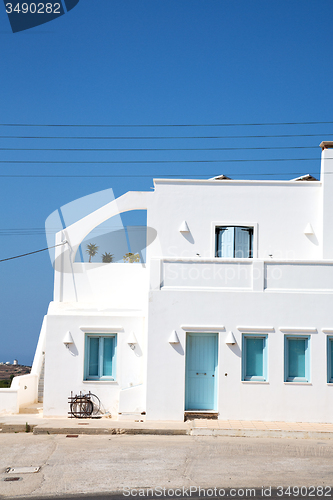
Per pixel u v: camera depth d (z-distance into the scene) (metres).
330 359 16.41
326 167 19.72
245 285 16.66
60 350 17.70
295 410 16.12
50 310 20.53
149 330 16.47
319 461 12.25
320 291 16.61
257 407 16.16
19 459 12.42
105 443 13.94
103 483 10.66
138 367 17.75
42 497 9.91
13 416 17.61
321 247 19.58
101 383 17.61
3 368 43.50
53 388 17.55
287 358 16.44
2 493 10.14
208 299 16.52
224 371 16.30
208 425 15.38
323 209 19.56
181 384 16.25
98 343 17.97
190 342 16.62
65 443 13.97
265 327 16.36
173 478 10.95
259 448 13.41
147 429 15.13
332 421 16.06
